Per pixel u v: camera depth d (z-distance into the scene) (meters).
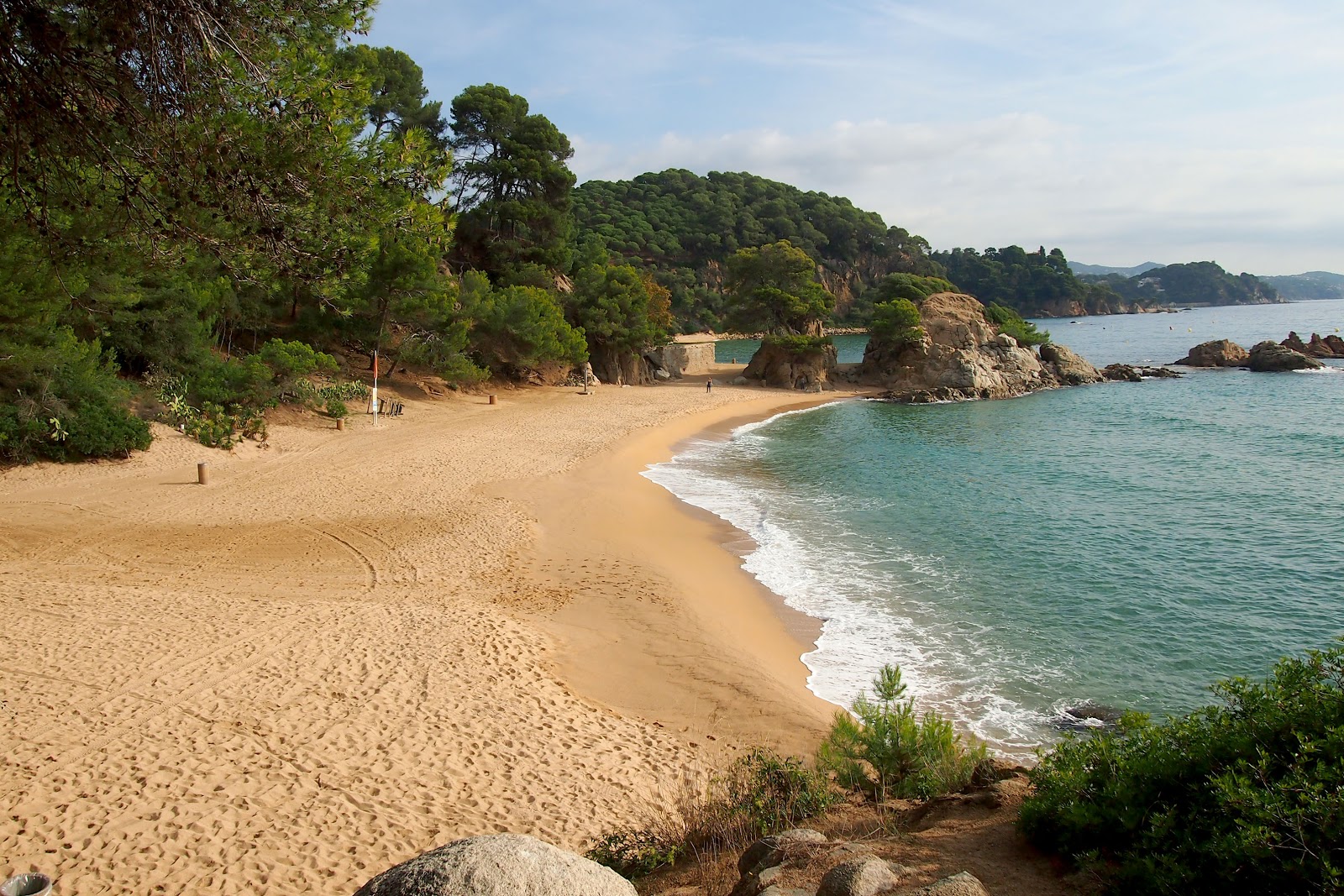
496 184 74.44
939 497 32.06
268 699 12.25
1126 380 77.88
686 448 44.19
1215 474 35.66
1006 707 14.77
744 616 18.97
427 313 47.50
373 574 19.88
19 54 7.49
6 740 10.37
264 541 22.16
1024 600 20.34
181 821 9.10
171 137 8.29
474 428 43.44
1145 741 5.88
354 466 32.41
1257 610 19.45
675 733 12.98
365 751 11.09
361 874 8.52
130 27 7.40
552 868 3.40
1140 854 4.92
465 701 12.92
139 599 16.27
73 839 8.62
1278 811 4.32
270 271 9.97
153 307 34.38
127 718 11.24
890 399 68.56
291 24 8.79
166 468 29.52
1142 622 18.83
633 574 21.34
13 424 26.48
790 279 103.06
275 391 38.28
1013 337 81.44
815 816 7.70
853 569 22.81
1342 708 5.04
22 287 15.27
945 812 6.63
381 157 9.95
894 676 10.60
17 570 18.06
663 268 160.75
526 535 24.19
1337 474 34.88
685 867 7.23
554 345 58.34
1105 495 31.97
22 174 8.78
